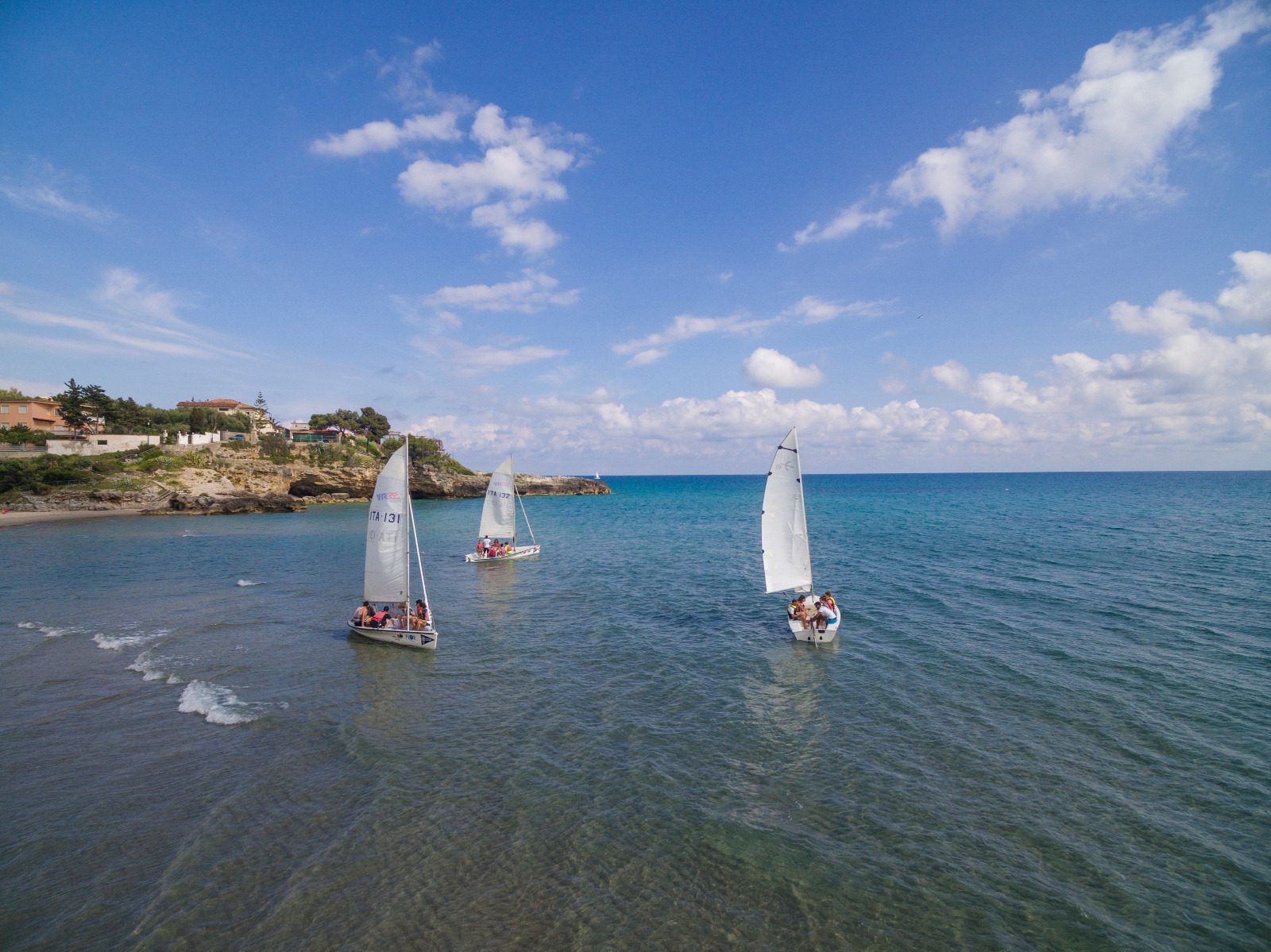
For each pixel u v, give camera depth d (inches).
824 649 937.5
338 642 996.6
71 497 3459.6
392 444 5625.0
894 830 477.1
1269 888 410.6
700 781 551.5
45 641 993.5
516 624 1109.7
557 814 499.5
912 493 5954.7
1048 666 835.4
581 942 366.3
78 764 581.9
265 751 609.9
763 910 394.0
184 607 1241.4
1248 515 2923.2
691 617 1151.6
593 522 3267.7
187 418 4943.4
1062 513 3225.9
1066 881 419.5
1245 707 692.7
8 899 398.3
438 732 655.8
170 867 430.9
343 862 437.4
